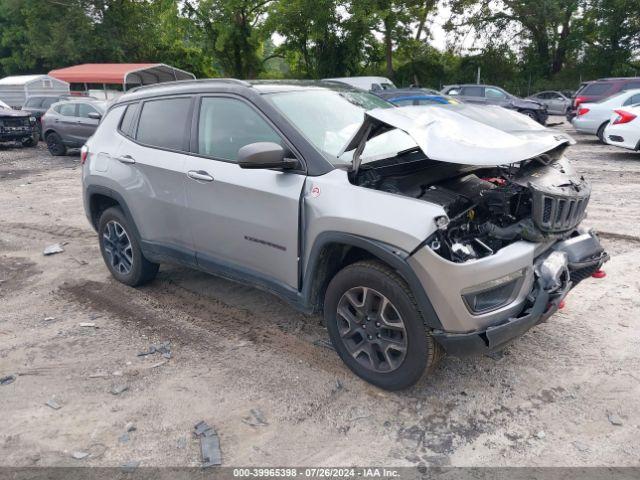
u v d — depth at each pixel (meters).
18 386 3.53
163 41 37.09
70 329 4.32
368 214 3.08
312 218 3.35
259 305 4.69
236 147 3.88
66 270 5.69
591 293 4.75
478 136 3.24
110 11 38.34
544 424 3.07
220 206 3.91
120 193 4.75
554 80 36.28
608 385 3.41
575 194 3.33
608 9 32.97
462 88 23.47
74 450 2.93
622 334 4.03
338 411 3.21
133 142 4.70
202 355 3.88
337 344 3.53
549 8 33.56
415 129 3.15
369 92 4.70
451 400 3.30
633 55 34.09
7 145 18.00
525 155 3.06
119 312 4.62
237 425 3.11
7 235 7.13
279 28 33.22
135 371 3.68
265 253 3.73
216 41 34.19
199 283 5.21
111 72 28.64
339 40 34.97
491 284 2.98
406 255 2.93
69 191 10.16
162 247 4.55
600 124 14.87
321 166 3.41
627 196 8.36
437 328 3.01
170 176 4.27
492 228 3.27
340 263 3.55
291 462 2.82
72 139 15.14
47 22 37.94
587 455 2.82
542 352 3.81
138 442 2.98
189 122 4.24
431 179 3.46
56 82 28.30
